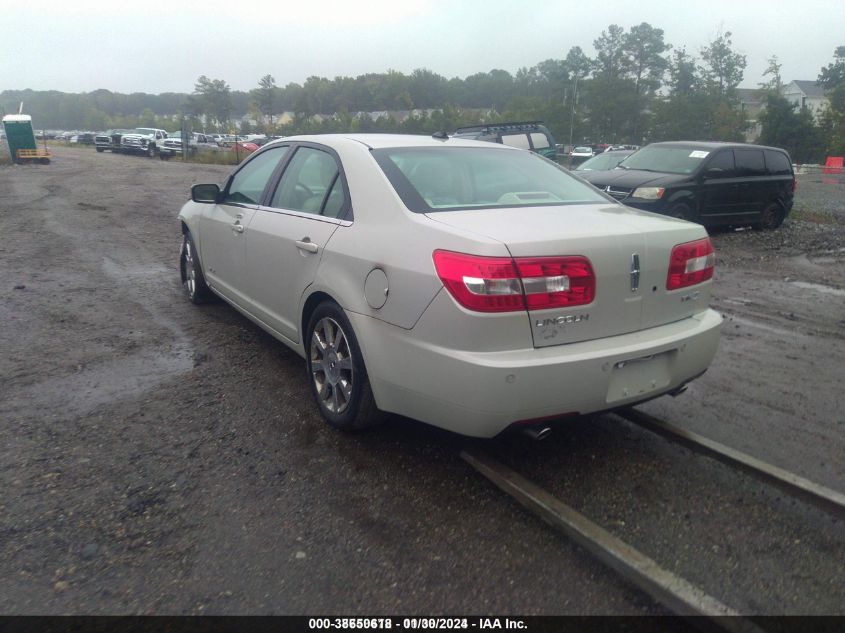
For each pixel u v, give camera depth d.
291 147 4.59
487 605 2.42
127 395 4.14
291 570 2.58
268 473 3.28
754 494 3.20
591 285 2.98
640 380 3.20
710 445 3.56
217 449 3.50
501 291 2.80
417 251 3.06
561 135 60.91
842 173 38.88
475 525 2.89
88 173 24.25
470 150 4.13
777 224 13.34
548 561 2.67
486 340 2.82
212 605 2.38
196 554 2.65
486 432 2.93
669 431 3.75
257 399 4.14
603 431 3.85
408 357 3.07
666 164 12.02
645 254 3.17
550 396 2.89
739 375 4.84
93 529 2.79
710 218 11.86
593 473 3.37
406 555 2.69
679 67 65.19
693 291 3.46
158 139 41.06
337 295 3.47
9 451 3.40
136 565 2.58
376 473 3.30
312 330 3.85
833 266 9.50
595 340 3.06
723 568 2.65
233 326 5.60
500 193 3.69
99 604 2.37
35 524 2.80
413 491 3.15
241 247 4.77
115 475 3.21
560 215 3.34
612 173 12.05
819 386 4.65
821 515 3.03
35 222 11.43
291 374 4.56
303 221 3.98
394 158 3.75
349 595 2.45
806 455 3.61
